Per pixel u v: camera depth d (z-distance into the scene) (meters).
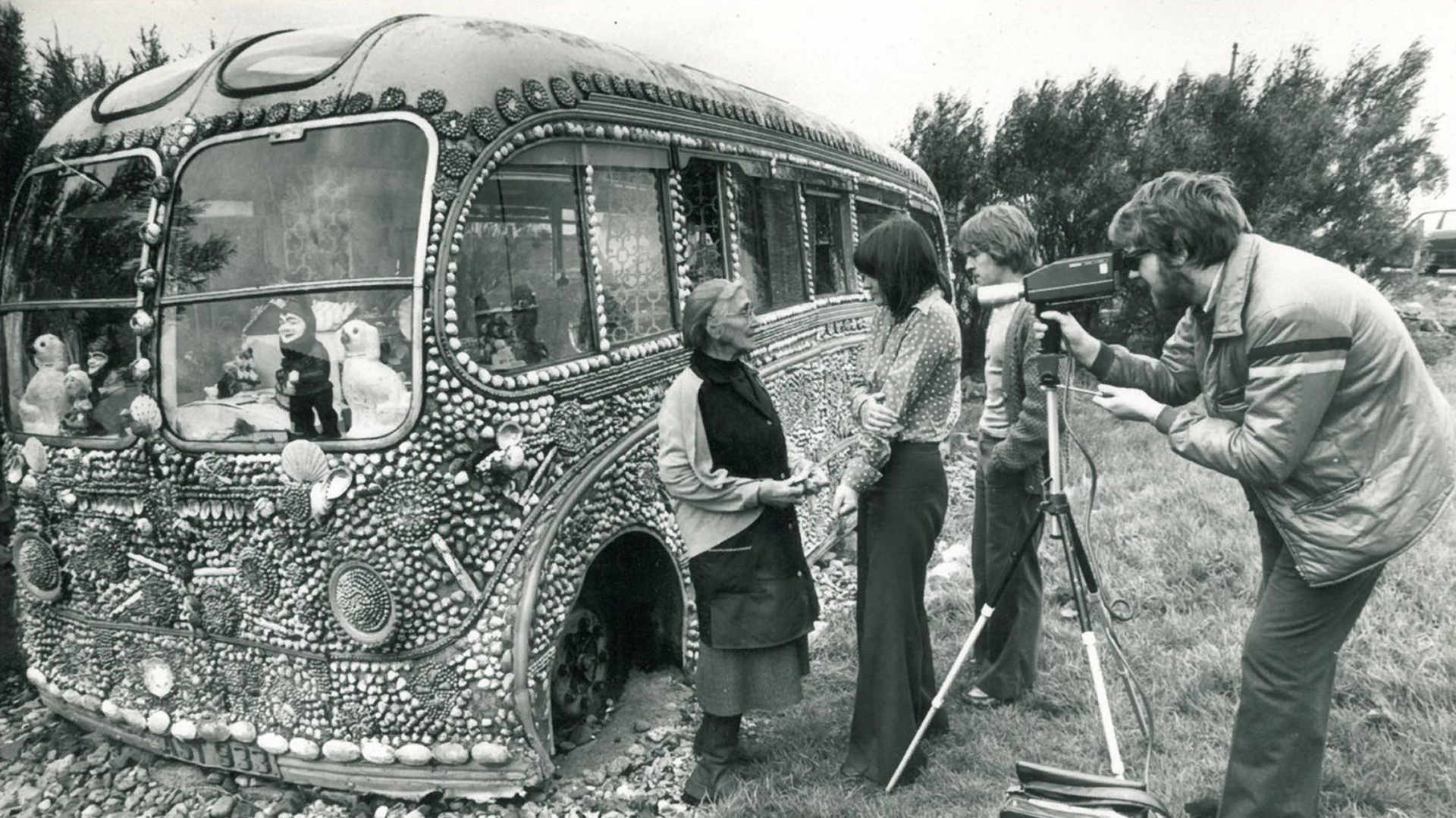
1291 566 2.37
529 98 2.98
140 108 3.14
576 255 3.20
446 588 2.82
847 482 2.78
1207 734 3.14
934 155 10.37
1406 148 10.07
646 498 3.41
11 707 3.85
